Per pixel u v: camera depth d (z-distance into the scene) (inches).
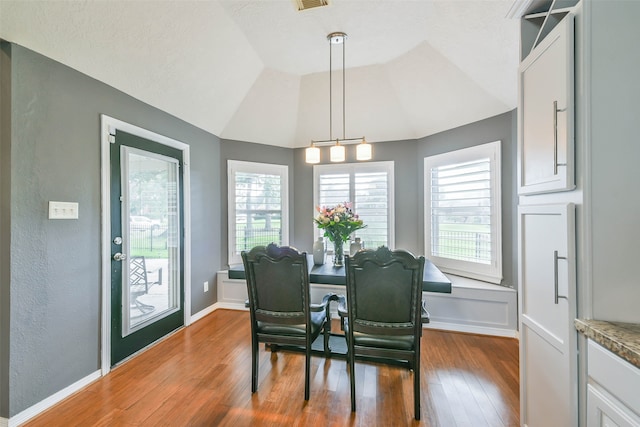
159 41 88.4
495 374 88.9
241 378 86.7
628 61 41.3
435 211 142.7
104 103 88.9
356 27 98.4
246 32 101.3
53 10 66.5
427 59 113.2
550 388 50.4
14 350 67.3
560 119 45.3
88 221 84.2
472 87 113.1
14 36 65.6
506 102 110.8
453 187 134.9
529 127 55.6
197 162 134.5
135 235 101.7
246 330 122.6
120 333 95.1
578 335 43.8
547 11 57.1
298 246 169.8
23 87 68.3
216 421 68.8
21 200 68.4
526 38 58.8
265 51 113.5
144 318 105.8
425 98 129.4
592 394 41.1
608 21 41.7
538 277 53.8
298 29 99.4
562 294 46.4
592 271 42.4
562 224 45.9
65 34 71.7
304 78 134.1
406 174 153.9
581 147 42.8
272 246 75.3
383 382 84.5
